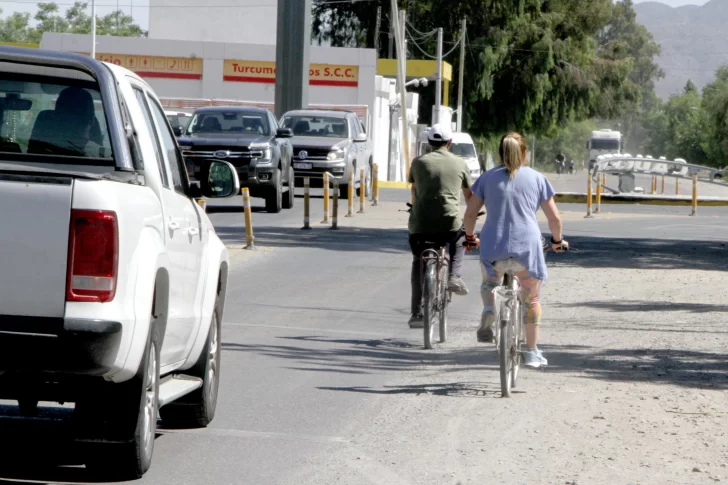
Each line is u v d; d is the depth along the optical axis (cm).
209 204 8475
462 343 3284
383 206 9206
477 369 2872
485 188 2530
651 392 2642
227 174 2148
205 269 2122
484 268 2552
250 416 2295
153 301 1719
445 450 2053
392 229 7125
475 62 19712
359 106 16212
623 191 14550
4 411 2273
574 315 3975
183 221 1975
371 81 16525
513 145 2503
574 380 2767
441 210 3166
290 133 8150
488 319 2536
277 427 2208
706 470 1956
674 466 1980
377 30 19638
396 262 5372
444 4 19800
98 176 1606
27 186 1528
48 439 2048
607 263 5766
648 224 8631
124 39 16712
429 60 19588
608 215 9762
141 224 1666
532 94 19925
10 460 1884
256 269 4934
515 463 1973
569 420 2322
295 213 8025
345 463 1948
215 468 1894
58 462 1884
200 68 16738
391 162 18500
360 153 9681
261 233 6444
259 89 16712
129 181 1730
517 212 2511
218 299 2284
